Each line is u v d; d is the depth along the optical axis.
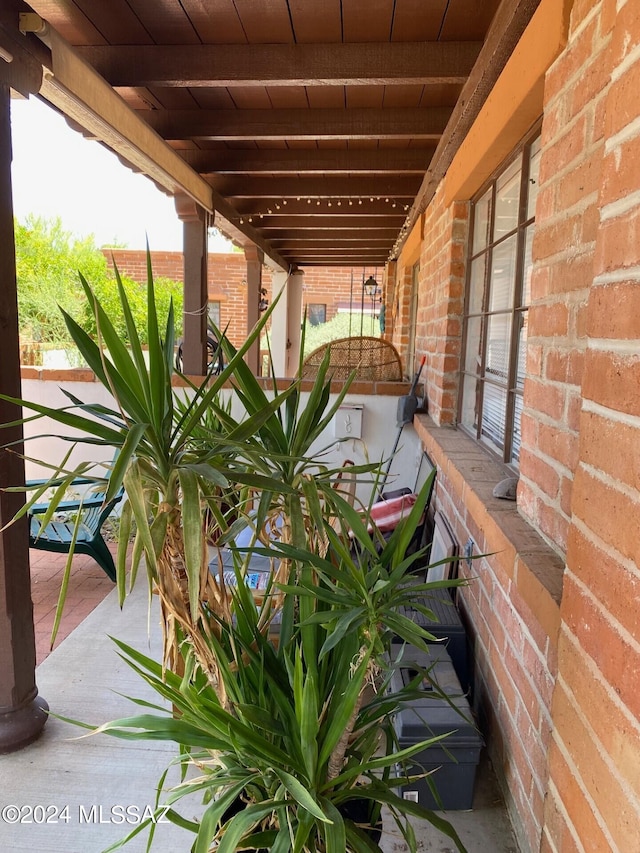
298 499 1.21
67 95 2.01
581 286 1.22
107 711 2.12
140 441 1.01
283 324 7.95
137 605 3.00
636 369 0.82
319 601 1.35
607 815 0.87
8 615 1.87
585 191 1.21
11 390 1.80
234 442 1.08
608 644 0.88
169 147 3.10
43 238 10.59
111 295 9.25
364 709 1.35
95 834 1.63
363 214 4.79
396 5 2.10
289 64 2.40
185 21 2.23
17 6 1.69
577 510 1.02
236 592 1.57
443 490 2.80
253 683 1.28
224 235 5.20
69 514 3.41
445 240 3.20
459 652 2.03
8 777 1.81
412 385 3.99
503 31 1.73
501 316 2.38
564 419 1.31
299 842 1.01
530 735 1.43
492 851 1.54
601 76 1.14
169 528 1.10
